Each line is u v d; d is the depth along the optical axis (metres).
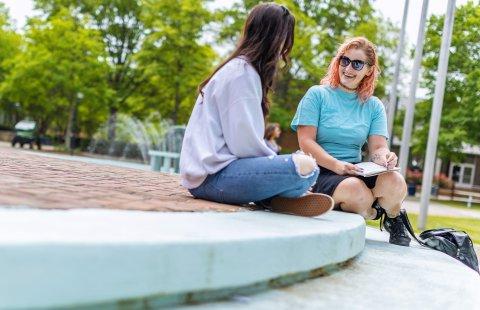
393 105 12.28
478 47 16.14
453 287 2.38
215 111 2.58
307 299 1.76
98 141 24.48
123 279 1.28
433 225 9.60
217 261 1.53
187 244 1.43
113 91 24.84
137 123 23.08
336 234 2.20
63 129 30.83
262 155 2.53
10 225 1.33
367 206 3.27
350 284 2.12
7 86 24.67
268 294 1.75
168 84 22.98
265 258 1.72
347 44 3.45
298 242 1.90
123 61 27.59
